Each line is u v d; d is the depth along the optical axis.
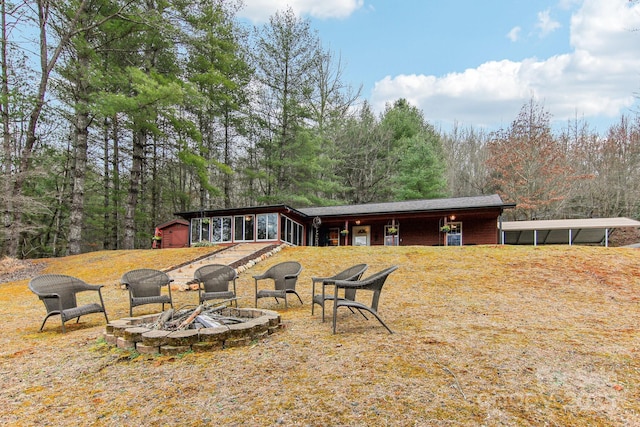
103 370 3.22
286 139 22.81
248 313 4.80
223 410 2.44
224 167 16.92
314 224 18.44
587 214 25.62
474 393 2.63
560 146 25.17
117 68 13.62
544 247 11.41
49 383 2.99
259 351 3.62
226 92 19.97
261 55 21.95
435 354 3.46
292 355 3.48
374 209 17.95
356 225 19.50
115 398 2.67
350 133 29.12
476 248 11.90
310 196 23.14
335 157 27.52
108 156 21.58
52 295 4.77
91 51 13.17
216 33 16.34
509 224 17.95
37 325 5.46
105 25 13.44
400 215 16.91
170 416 2.38
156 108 13.20
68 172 20.30
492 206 14.86
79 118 14.78
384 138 29.12
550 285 7.69
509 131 25.52
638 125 24.19
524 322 4.90
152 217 23.78
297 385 2.79
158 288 5.97
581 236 19.59
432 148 27.31
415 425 2.21
